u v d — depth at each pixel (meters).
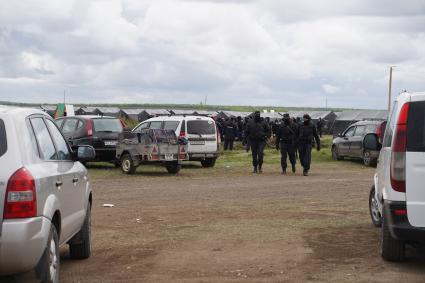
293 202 16.33
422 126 8.64
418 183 8.59
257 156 25.95
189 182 21.81
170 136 24.70
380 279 8.39
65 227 7.98
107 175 24.19
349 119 66.94
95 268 9.07
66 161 8.66
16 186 6.47
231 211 14.65
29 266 6.54
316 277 8.47
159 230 12.12
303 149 24.38
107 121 26.56
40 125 7.99
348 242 10.86
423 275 8.62
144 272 8.80
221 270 8.88
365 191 18.95
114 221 13.26
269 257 9.70
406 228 8.58
